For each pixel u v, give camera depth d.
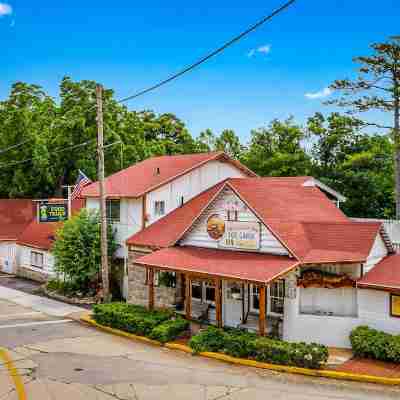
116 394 12.86
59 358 16.23
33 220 37.81
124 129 43.12
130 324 19.66
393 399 12.80
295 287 17.33
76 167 39.50
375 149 44.25
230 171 28.86
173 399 12.52
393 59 35.09
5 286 31.70
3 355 16.50
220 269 17.94
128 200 26.31
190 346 17.30
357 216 42.38
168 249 21.55
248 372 15.00
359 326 16.67
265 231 18.84
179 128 63.78
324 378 14.48
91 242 26.55
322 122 48.53
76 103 39.53
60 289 28.33
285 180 27.08
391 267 17.33
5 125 38.66
